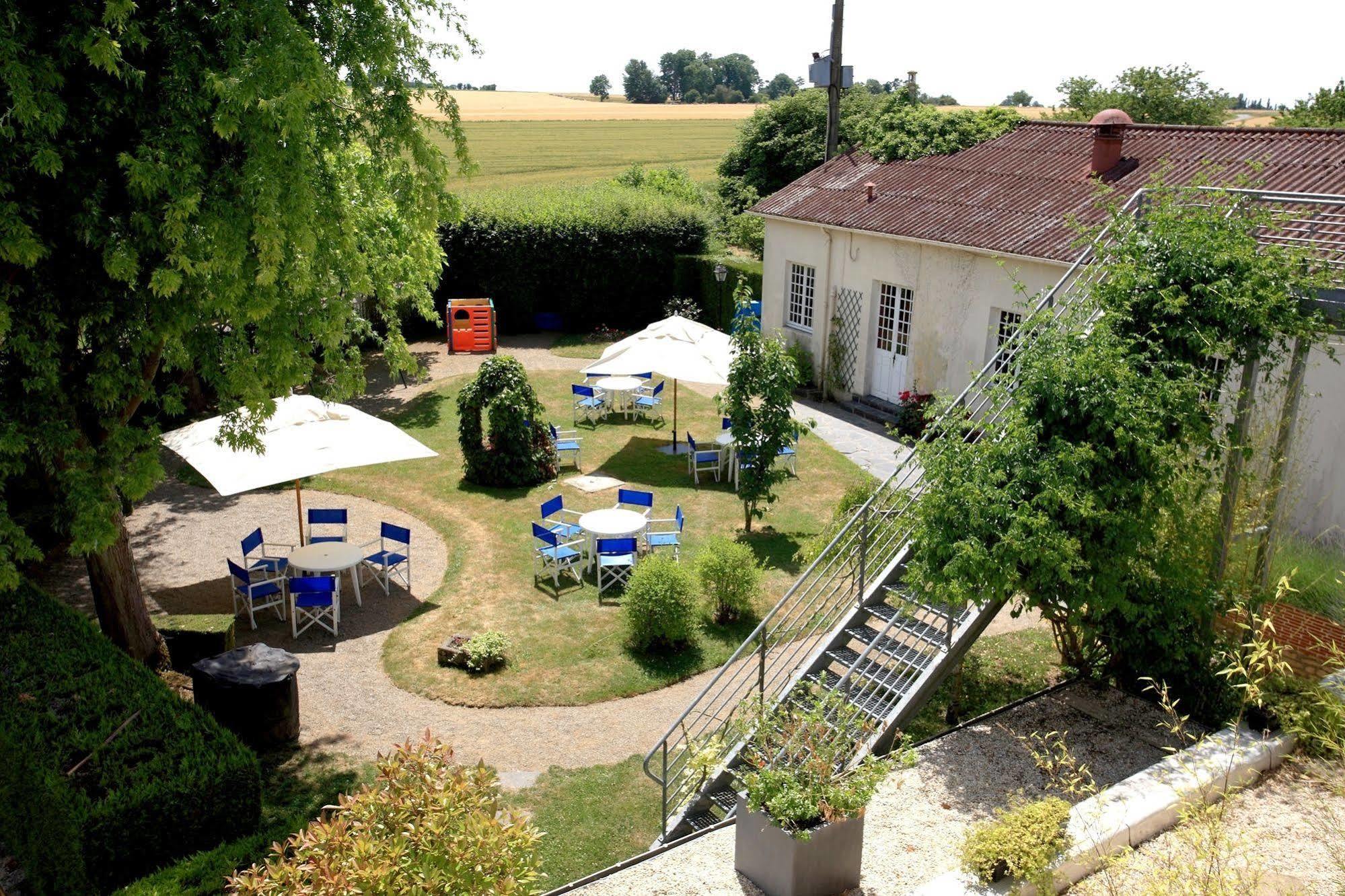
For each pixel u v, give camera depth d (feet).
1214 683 23.90
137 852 22.36
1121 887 17.38
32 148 23.11
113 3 22.71
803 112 114.62
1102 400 22.44
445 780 16.97
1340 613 25.80
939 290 58.29
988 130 68.54
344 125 32.09
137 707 25.25
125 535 32.68
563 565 41.47
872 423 64.85
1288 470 26.53
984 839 17.93
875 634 26.73
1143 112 106.22
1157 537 24.44
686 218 92.63
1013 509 22.76
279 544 41.98
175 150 24.88
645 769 24.08
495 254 89.35
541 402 69.67
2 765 24.20
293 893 14.80
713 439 60.13
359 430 39.68
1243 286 23.82
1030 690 30.42
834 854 18.42
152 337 27.68
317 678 33.73
